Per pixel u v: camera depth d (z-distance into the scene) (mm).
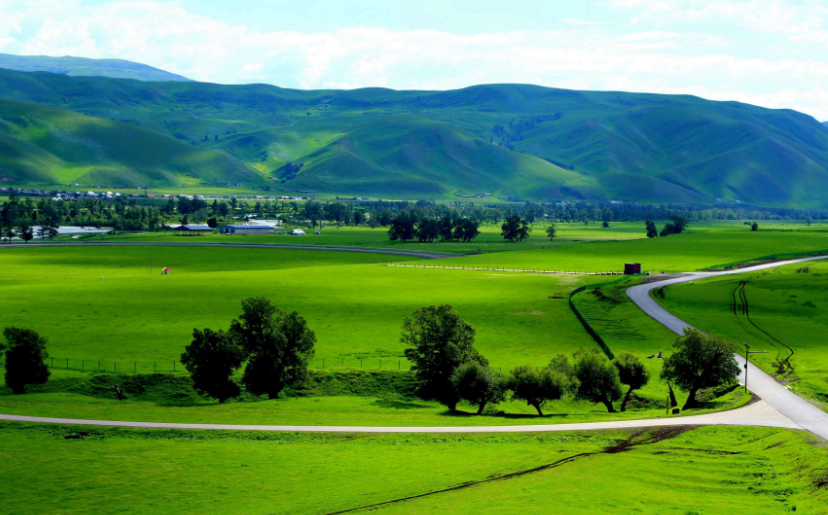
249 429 71125
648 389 91875
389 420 76312
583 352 91000
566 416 80750
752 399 79438
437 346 93688
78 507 52344
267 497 54062
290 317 96250
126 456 62688
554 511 50344
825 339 115438
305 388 94875
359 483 56844
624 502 52031
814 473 55750
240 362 92250
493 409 86500
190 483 56844
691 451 63281
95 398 86562
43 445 65000
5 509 52125
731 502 52125
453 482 56688
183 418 75250
